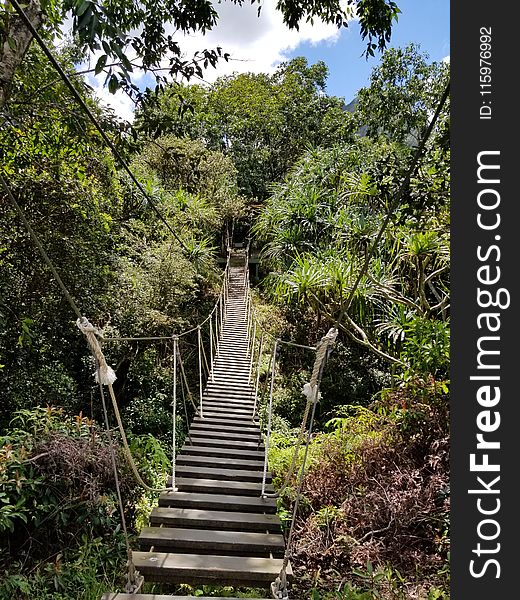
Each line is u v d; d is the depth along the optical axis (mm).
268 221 8930
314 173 8594
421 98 8211
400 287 7016
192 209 10477
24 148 3752
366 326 6590
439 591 2498
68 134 3535
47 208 4434
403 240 6164
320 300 6707
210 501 3170
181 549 2566
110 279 5586
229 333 9797
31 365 5219
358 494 3496
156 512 2955
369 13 3230
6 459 2594
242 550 2576
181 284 8227
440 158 3506
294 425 7516
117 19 2783
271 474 3807
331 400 7867
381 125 8719
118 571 2781
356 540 3057
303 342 8820
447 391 3705
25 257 4516
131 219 6984
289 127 19703
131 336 6473
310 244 7441
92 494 2781
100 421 6633
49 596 2387
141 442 3928
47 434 2945
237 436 4730
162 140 12211
